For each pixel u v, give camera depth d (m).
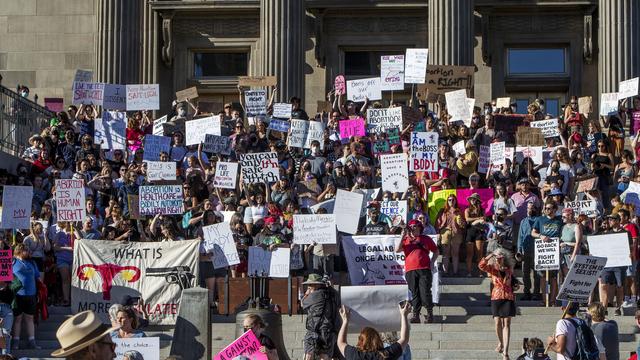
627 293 54.28
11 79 93.94
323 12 92.69
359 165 64.50
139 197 58.03
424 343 50.94
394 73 71.50
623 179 63.81
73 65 94.00
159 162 62.41
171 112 84.88
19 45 94.62
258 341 35.66
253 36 93.62
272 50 82.06
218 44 93.75
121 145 69.44
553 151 68.06
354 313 41.38
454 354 49.66
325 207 60.00
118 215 57.91
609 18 82.12
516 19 92.94
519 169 66.69
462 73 74.06
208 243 53.31
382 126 68.31
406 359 40.28
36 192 64.44
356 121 68.25
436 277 53.88
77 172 65.69
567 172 64.31
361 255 54.22
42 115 78.31
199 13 93.19
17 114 74.44
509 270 48.72
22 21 94.81
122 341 37.81
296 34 82.25
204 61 94.62
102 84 71.62
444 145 65.06
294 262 55.47
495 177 64.69
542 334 51.88
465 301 56.22
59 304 56.94
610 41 81.94
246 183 60.59
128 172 63.12
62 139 71.25
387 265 54.09
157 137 66.38
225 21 93.81
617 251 51.38
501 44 93.00
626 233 51.41
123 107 71.81
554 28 92.62
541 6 91.56
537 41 92.69
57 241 57.34
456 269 58.72
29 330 50.88
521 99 93.81
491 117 71.06
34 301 50.78
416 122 70.25
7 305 49.16
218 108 79.12
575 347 40.56
